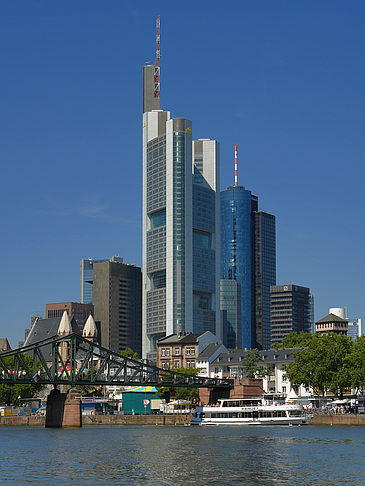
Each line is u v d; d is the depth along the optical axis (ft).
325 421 625.41
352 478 287.07
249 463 333.21
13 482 280.10
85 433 537.65
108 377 618.03
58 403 614.75
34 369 597.11
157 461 343.46
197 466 324.19
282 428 577.43
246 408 635.25
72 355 609.83
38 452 387.14
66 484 274.98
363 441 435.53
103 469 315.99
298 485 271.69
